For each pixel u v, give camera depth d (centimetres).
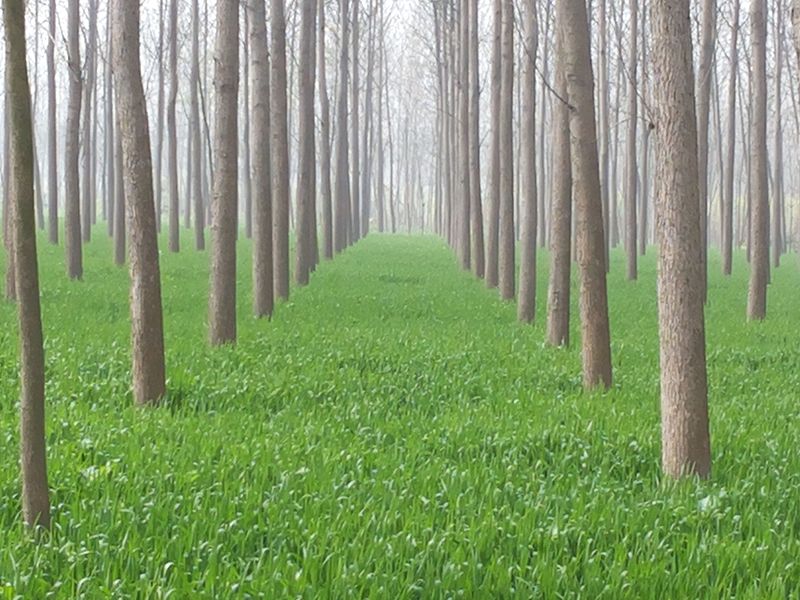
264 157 1773
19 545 564
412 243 5441
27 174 594
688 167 806
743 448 898
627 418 970
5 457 755
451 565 552
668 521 675
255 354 1307
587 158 1175
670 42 803
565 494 725
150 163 1020
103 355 1220
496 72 2612
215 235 1402
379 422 928
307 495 669
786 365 1451
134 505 643
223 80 1434
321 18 3397
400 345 1438
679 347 808
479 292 2503
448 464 795
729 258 3406
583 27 1182
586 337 1188
